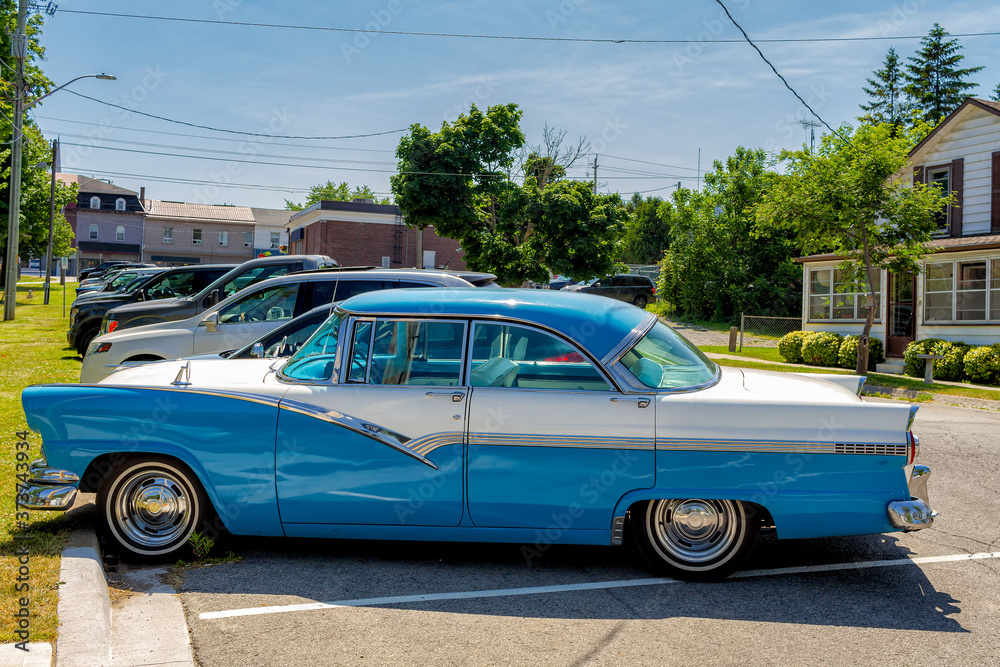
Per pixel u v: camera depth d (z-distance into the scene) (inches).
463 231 1161.4
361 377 190.7
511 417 182.1
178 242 2898.6
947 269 781.9
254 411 187.6
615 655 144.3
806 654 145.8
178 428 187.0
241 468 187.2
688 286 1494.8
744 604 170.2
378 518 187.0
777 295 1455.5
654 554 184.1
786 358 900.0
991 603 172.6
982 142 788.0
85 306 581.6
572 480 181.3
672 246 1533.0
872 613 166.1
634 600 171.8
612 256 1196.5
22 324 909.2
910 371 756.6
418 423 184.4
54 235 1990.7
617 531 181.6
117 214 2849.4
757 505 180.7
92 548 185.0
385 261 1652.3
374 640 149.6
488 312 191.6
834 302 927.0
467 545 210.4
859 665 141.5
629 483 180.2
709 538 183.8
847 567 196.2
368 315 193.9
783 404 178.2
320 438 186.2
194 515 190.9
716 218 1497.3
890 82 2021.4
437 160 1130.0
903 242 704.4
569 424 180.5
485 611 164.6
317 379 193.2
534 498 182.2
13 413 349.1
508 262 1141.7
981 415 498.3
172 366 217.0
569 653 145.1
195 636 150.3
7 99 1048.2
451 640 150.0
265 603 167.2
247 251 2965.1
